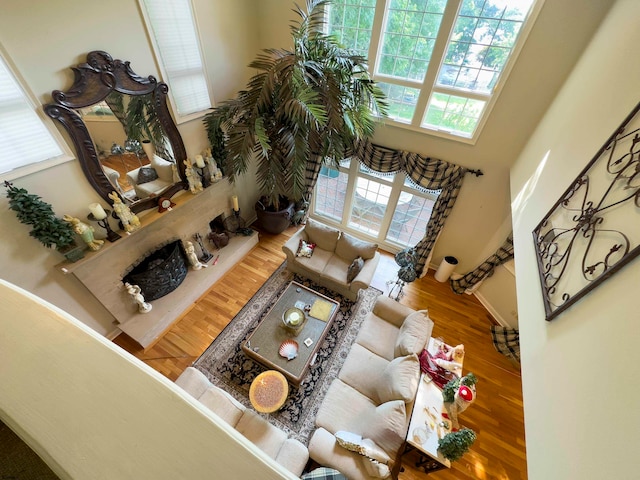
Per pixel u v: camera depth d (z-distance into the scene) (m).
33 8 1.96
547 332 1.40
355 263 3.77
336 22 3.53
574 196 1.59
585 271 1.23
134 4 2.53
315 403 2.99
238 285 4.20
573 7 2.41
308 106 2.96
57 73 2.20
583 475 0.82
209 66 3.48
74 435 0.43
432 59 3.19
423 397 2.51
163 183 3.42
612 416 0.80
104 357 0.50
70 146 2.44
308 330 3.25
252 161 4.80
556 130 2.40
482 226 4.01
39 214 2.24
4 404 0.47
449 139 3.58
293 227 5.40
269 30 3.93
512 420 2.98
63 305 2.79
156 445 0.42
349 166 4.65
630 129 1.26
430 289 4.45
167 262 3.50
